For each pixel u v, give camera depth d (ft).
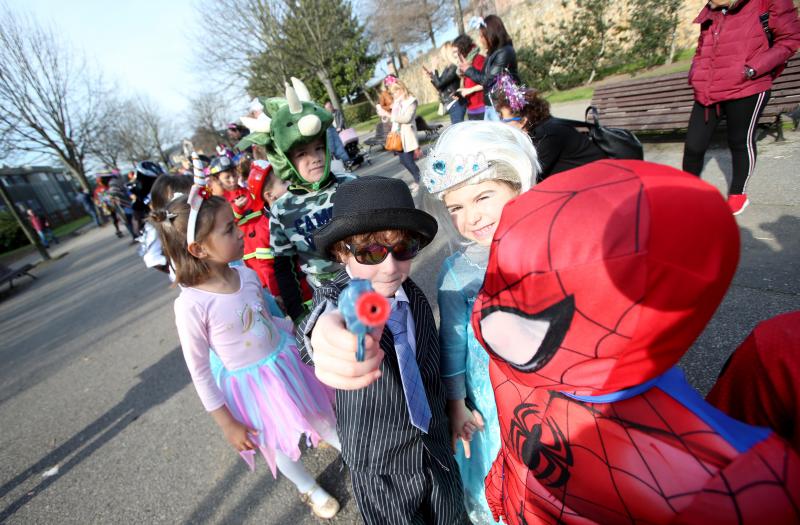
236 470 7.45
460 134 3.51
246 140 6.16
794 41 8.27
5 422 11.45
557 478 2.38
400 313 3.76
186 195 5.15
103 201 40.98
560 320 1.78
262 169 7.92
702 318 1.70
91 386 12.17
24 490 8.38
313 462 7.14
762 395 2.30
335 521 6.04
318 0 51.83
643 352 1.75
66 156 61.36
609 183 1.75
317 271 6.42
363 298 1.86
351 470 3.96
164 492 7.37
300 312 6.59
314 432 5.81
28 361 15.83
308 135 5.85
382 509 3.82
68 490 8.02
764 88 8.80
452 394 4.32
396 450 3.76
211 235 4.88
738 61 8.83
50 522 7.36
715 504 1.73
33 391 13.00
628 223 1.59
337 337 2.15
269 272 7.42
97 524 7.07
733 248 1.63
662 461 1.90
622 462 2.02
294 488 6.79
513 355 2.10
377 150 37.24
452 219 3.85
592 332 1.74
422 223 3.39
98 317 18.69
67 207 93.56
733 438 1.82
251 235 7.96
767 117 13.01
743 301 7.21
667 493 1.86
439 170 3.51
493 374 3.01
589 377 1.92
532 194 2.00
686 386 2.11
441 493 3.99
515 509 2.92
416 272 12.49
